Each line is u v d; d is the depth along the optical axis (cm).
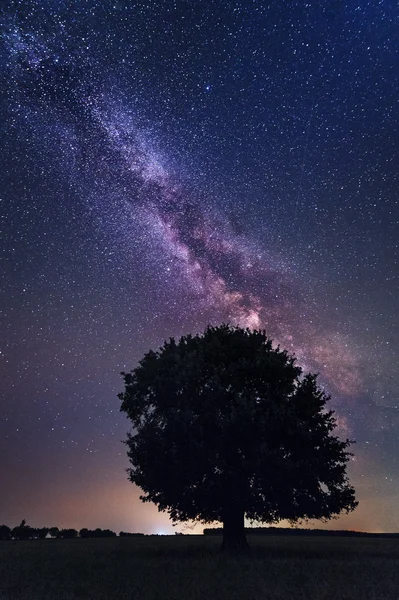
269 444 2281
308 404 2441
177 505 2308
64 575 1449
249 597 1075
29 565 1725
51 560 1912
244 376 2456
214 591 1149
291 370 2508
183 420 2244
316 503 2281
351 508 2331
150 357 2631
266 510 2286
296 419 2267
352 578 1331
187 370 2367
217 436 2256
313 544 2839
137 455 2348
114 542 3194
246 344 2602
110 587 1216
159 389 2403
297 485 2269
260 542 3002
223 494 2217
